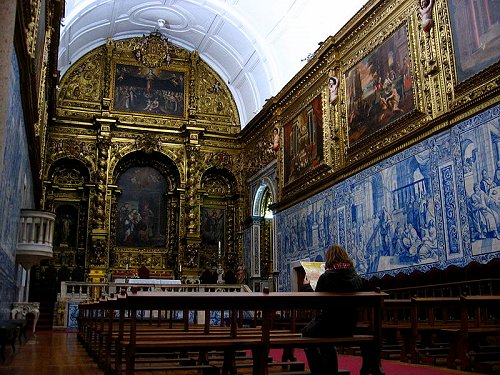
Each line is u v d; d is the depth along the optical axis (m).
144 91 26.38
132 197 25.58
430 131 12.43
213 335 6.14
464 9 11.76
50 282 23.17
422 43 13.15
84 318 11.38
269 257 24.42
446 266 11.55
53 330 17.58
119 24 25.28
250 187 25.61
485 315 9.13
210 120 27.16
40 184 20.08
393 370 7.05
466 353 6.98
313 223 18.42
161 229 25.66
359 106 15.99
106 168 24.62
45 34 13.63
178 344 4.84
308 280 12.52
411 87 13.47
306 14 20.17
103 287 19.39
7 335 7.57
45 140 22.73
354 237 15.55
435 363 7.77
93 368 7.35
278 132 22.16
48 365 7.70
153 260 25.09
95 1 21.91
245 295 4.85
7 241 9.91
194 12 24.41
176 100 26.83
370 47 15.63
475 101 11.05
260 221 24.88
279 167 21.83
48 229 14.08
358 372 6.96
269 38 23.05
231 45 25.39
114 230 24.70
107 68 25.89
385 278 13.66
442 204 11.85
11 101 7.85
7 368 7.23
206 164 26.39
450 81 12.02
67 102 25.20
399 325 8.92
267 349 4.97
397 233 13.42
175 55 27.28
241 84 26.88
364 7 15.70
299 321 14.61
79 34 23.84
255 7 22.39
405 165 13.32
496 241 10.23
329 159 17.66
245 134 26.47
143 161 26.16
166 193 26.09
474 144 11.07
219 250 24.80
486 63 10.99
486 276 10.33
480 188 10.78
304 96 20.03
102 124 24.86
